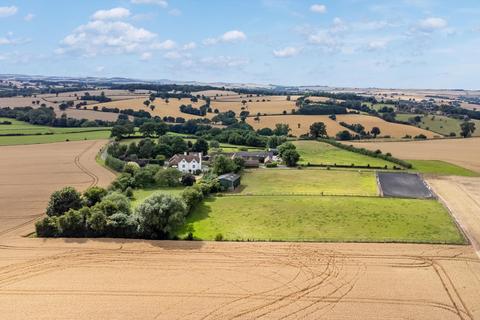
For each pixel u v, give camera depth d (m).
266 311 41.66
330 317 40.66
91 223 60.81
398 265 52.47
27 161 122.81
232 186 91.38
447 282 48.03
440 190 93.38
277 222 68.94
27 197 83.62
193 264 52.50
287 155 121.88
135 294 44.72
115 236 61.41
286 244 59.34
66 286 46.44
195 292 45.28
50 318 39.88
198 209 76.12
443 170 119.31
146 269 50.97
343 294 45.12
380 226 66.88
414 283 47.69
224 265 52.28
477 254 56.09
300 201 81.00
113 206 64.50
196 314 40.94
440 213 73.75
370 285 47.19
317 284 47.34
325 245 59.00
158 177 94.75
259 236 62.53
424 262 53.41
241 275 49.53
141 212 61.16
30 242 59.38
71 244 58.66
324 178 105.88
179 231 64.75
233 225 67.50
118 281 47.72
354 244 59.38
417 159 137.00
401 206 77.88
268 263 52.97
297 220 69.81
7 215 72.06
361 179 104.62
